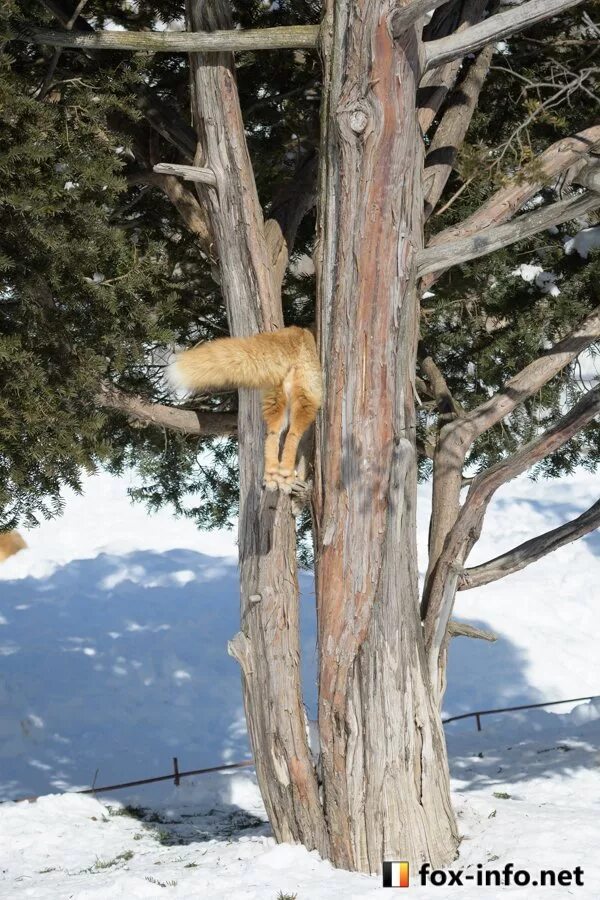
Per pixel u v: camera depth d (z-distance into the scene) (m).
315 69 15.23
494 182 13.22
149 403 13.31
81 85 12.63
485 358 16.78
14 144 11.25
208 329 17.14
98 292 11.97
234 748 24.59
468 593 32.66
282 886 11.52
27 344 11.86
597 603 32.47
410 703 12.15
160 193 16.22
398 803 12.07
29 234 11.41
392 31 10.74
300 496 12.34
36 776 22.84
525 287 16.36
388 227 11.34
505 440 18.34
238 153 12.30
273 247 13.34
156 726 25.56
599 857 12.37
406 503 11.96
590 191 11.15
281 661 12.57
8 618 31.81
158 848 15.15
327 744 12.25
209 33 11.71
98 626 31.14
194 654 29.27
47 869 14.23
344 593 11.94
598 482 43.31
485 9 14.73
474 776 18.31
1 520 12.78
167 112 13.72
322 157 11.68
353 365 11.60
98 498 43.12
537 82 14.87
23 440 11.50
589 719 22.78
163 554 36.62
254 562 12.70
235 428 13.66
